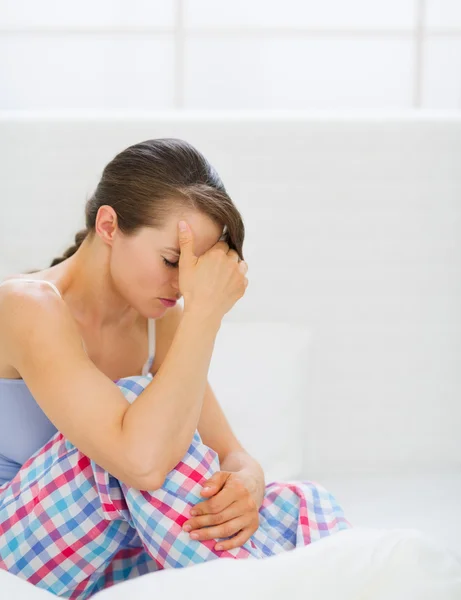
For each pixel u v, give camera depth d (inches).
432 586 47.0
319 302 90.3
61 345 57.6
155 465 54.4
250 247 89.7
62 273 64.8
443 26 126.3
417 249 90.4
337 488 85.4
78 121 88.6
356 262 90.2
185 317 58.2
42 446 64.3
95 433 55.2
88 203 63.7
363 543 50.0
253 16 127.0
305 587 46.6
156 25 127.0
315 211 89.7
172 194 58.2
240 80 127.6
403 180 89.9
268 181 89.4
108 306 65.6
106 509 56.0
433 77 126.6
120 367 68.6
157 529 55.4
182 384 56.4
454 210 90.4
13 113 90.1
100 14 126.7
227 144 89.2
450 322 91.0
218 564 48.4
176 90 119.7
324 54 127.1
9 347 59.2
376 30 119.8
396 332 90.8
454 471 90.4
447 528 74.2
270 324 88.0
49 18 126.4
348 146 89.4
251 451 82.9
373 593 47.1
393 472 90.6
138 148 60.6
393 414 91.1
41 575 58.0
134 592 46.0
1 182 88.4
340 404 90.7
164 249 59.0
